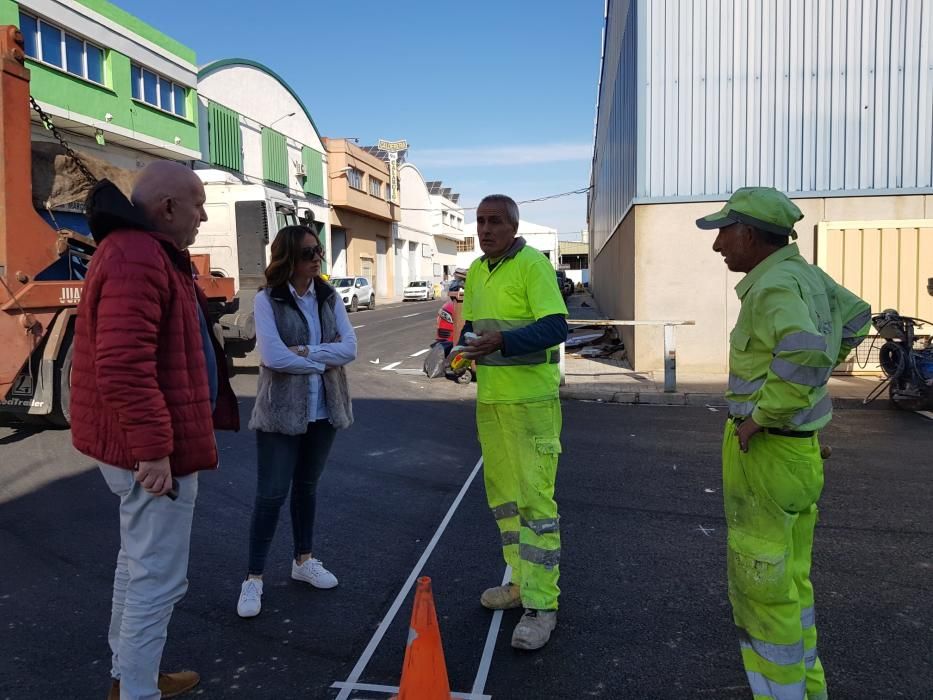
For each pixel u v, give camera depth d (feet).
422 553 14.38
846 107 35.01
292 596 12.47
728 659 10.30
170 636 11.07
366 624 11.43
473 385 36.09
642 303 37.37
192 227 8.82
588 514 16.61
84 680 9.96
